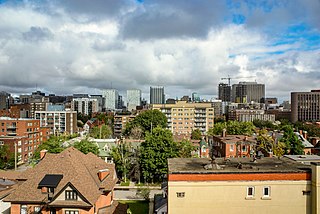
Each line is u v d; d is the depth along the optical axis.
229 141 80.19
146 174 69.81
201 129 153.50
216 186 31.47
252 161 37.84
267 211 31.75
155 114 133.75
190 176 31.38
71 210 35.22
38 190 38.03
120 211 42.97
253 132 121.12
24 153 102.81
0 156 87.81
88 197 35.75
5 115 171.38
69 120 169.62
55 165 41.09
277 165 35.41
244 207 31.67
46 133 121.38
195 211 31.42
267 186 31.78
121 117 178.38
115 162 76.12
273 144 76.81
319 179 31.02
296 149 79.88
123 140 90.12
